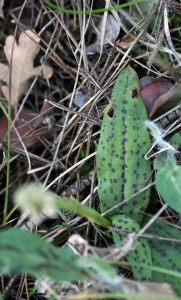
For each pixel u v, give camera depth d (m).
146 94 0.41
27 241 0.33
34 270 0.32
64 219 0.40
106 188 0.39
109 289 0.35
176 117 0.41
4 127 0.46
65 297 0.36
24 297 0.40
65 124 0.44
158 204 0.41
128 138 0.39
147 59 0.43
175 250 0.38
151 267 0.35
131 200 0.38
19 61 0.46
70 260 0.33
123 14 0.44
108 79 0.43
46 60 0.47
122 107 0.39
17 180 0.45
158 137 0.38
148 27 0.43
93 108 0.43
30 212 0.41
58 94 0.48
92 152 0.43
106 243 0.40
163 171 0.36
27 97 0.48
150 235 0.37
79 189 0.42
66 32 0.45
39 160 0.45
